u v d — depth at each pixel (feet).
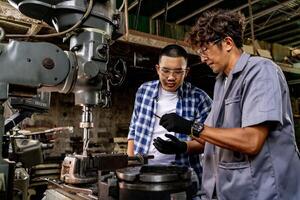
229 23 3.84
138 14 11.53
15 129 4.63
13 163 3.09
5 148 3.38
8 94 3.22
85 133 4.15
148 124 5.96
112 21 4.07
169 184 2.95
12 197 3.06
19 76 3.25
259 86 3.51
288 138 3.65
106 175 3.58
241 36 3.99
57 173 12.11
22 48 3.29
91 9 3.70
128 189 2.98
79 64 3.72
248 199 3.63
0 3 6.98
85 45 3.77
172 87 5.84
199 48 4.04
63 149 15.57
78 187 3.93
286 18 13.35
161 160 5.53
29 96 3.58
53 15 3.90
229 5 12.37
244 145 3.39
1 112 3.13
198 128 3.56
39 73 3.38
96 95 3.93
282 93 3.70
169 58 5.60
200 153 4.76
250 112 3.46
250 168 3.62
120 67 4.18
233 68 3.88
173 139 4.49
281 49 16.12
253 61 3.76
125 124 17.19
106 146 16.78
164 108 5.97
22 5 3.71
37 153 3.64
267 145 3.59
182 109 5.90
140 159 4.38
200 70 14.29
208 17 3.94
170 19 13.51
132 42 9.55
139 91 6.39
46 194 4.62
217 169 4.09
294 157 3.69
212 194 4.20
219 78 4.41
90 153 4.23
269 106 3.39
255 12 12.94
